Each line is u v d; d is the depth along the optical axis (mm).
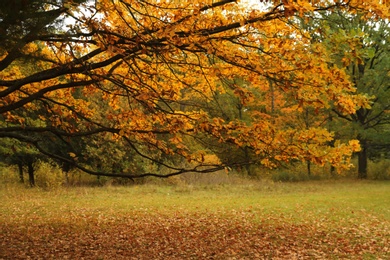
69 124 7641
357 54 4816
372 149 33969
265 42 5711
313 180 30516
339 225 12062
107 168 23797
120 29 6148
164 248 9375
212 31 5535
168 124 6000
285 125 28859
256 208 15695
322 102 5129
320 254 8750
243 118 28203
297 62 5203
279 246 9516
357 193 20984
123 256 8633
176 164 24125
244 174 28844
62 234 10836
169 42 5309
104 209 15430
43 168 22984
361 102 5004
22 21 4879
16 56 5402
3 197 18812
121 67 7047
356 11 4883
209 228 11742
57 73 5879
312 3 4812
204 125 5879
